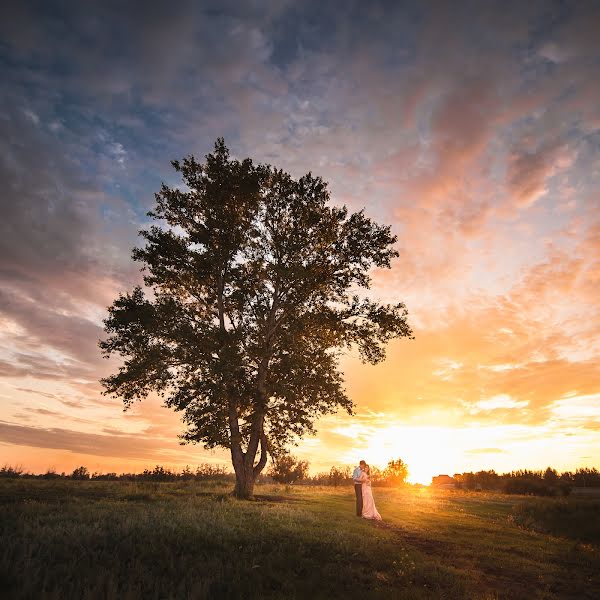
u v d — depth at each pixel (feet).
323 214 78.13
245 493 66.49
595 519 57.16
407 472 172.86
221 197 75.92
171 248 73.51
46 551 23.34
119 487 67.26
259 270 74.08
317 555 28.66
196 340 69.41
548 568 31.58
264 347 71.36
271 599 20.26
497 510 76.28
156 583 19.98
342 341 79.41
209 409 65.92
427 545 37.42
